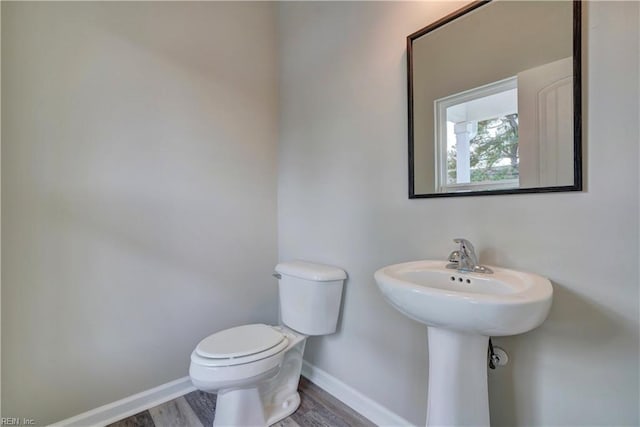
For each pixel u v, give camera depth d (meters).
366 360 1.53
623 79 0.82
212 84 1.84
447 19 1.19
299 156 1.95
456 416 0.95
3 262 1.23
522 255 1.00
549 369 0.95
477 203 1.12
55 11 1.35
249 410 1.37
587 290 0.88
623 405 0.84
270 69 2.12
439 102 1.22
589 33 0.87
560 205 0.93
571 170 0.90
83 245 1.41
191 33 1.76
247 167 1.99
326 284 1.57
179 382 1.69
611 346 0.85
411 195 1.31
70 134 1.38
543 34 0.96
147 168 1.60
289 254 2.04
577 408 0.91
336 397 1.67
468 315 0.75
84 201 1.42
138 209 1.57
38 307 1.31
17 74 1.26
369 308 1.51
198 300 1.77
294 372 1.66
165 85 1.66
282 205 2.11
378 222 1.47
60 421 1.36
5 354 1.24
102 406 1.46
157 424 1.46
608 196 0.85
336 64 1.67
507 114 1.04
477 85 1.11
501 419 1.05
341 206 1.66
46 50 1.33
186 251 1.73
